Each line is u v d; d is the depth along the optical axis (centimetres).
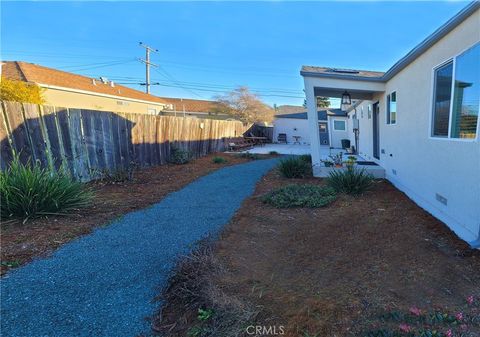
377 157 891
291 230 380
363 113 1119
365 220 416
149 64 2930
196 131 1223
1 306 214
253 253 310
